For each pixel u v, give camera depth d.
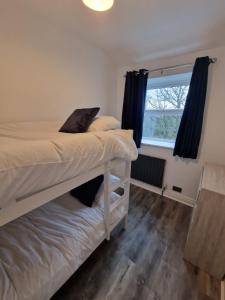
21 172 0.61
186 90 2.25
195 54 1.99
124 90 2.66
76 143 0.90
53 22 1.69
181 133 2.14
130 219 1.92
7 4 1.40
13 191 0.60
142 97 2.42
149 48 2.06
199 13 1.40
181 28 1.63
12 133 1.33
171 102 2.43
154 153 2.54
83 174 1.04
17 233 1.12
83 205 1.46
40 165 0.68
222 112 1.88
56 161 0.75
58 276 0.95
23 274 0.87
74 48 2.00
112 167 1.30
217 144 1.97
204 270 1.31
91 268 1.29
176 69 2.15
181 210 2.12
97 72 2.38
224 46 1.77
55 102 1.94
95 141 1.03
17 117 1.64
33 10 1.51
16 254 0.97
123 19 1.56
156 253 1.45
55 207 1.41
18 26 1.50
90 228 1.24
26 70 1.63
